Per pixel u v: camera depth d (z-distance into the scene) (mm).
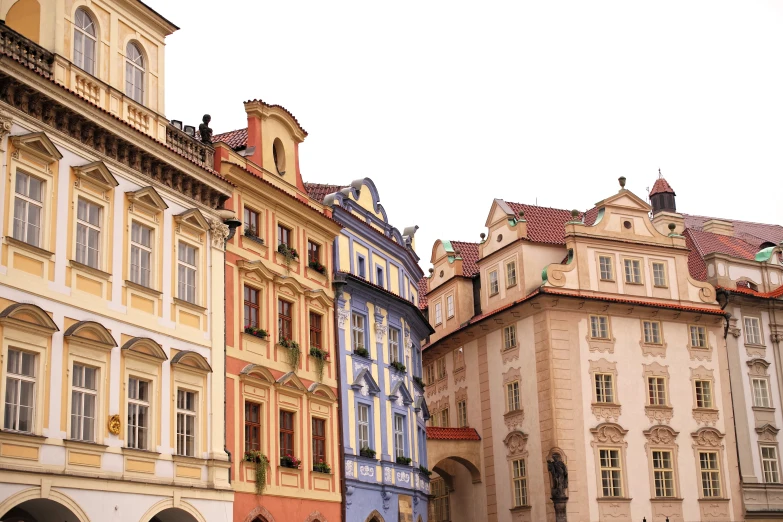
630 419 56969
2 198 26344
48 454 26859
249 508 36062
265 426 37969
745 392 61906
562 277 57312
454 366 65250
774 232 77938
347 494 43344
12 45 27859
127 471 29703
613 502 55000
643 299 59406
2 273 26156
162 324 32406
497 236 62656
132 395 30797
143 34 33969
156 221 32781
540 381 56312
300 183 43906
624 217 60594
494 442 59781
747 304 63656
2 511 25000
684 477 57594
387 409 49000
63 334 27938
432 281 69750
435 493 67000
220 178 35906
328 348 44062
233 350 36562
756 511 59406
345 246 47281
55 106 28266
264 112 41344
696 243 69125
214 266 35625
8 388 26078
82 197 29516
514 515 57250
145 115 33156
